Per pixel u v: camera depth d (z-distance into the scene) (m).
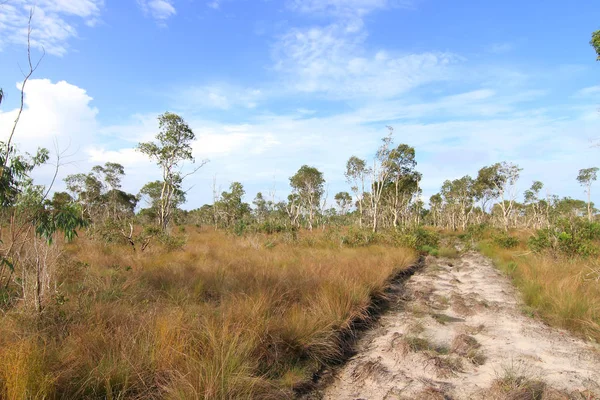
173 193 24.23
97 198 30.20
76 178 27.97
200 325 4.51
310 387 4.01
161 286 6.78
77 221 5.40
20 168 4.96
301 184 38.09
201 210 45.00
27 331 3.91
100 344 3.89
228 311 5.01
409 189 37.44
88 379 3.22
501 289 8.66
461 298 7.68
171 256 10.85
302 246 15.80
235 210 31.94
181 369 3.52
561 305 6.18
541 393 3.72
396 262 11.16
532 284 7.66
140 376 3.39
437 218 54.31
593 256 10.65
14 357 3.13
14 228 5.21
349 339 5.45
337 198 50.97
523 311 6.71
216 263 9.14
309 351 4.64
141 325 4.30
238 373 3.52
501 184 36.41
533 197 43.44
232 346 3.85
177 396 3.13
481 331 5.77
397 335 5.50
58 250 5.74
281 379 3.97
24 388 2.82
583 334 5.53
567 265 9.44
